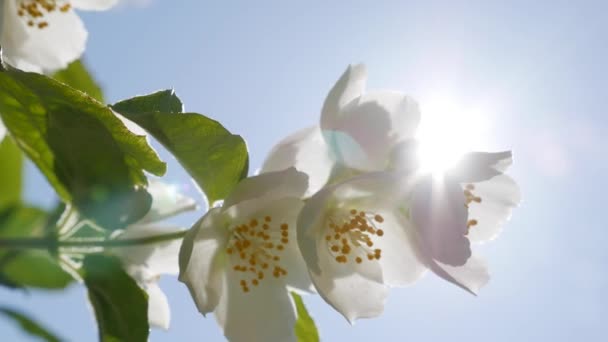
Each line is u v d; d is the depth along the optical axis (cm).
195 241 26
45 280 26
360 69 26
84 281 26
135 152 25
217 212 26
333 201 26
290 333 27
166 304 28
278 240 27
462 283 26
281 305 27
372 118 26
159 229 27
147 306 26
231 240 26
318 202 25
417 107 26
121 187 25
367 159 26
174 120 25
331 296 26
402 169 26
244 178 25
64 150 24
